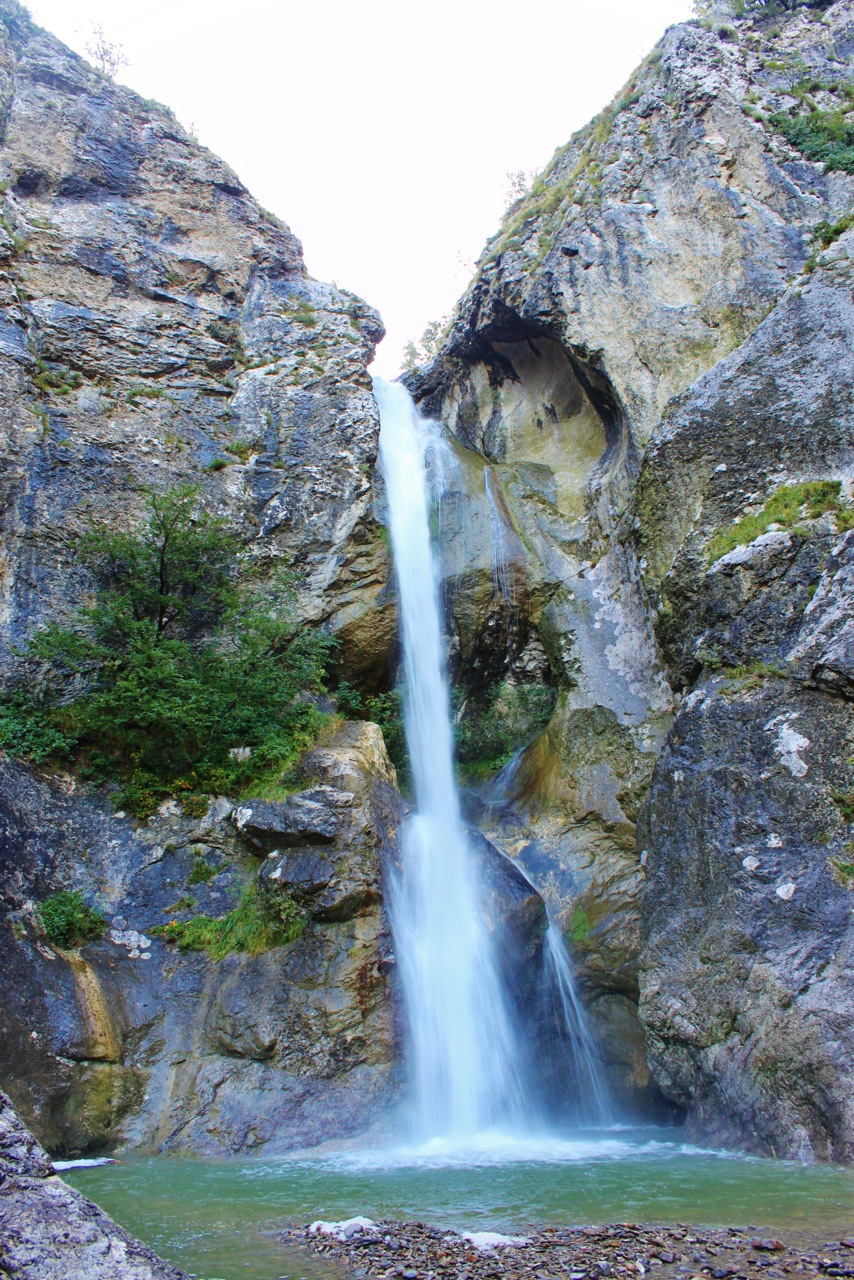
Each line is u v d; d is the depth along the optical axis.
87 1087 9.72
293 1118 10.05
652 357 17.44
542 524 18.64
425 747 16.59
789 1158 8.84
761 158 18.00
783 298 15.26
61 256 17.47
